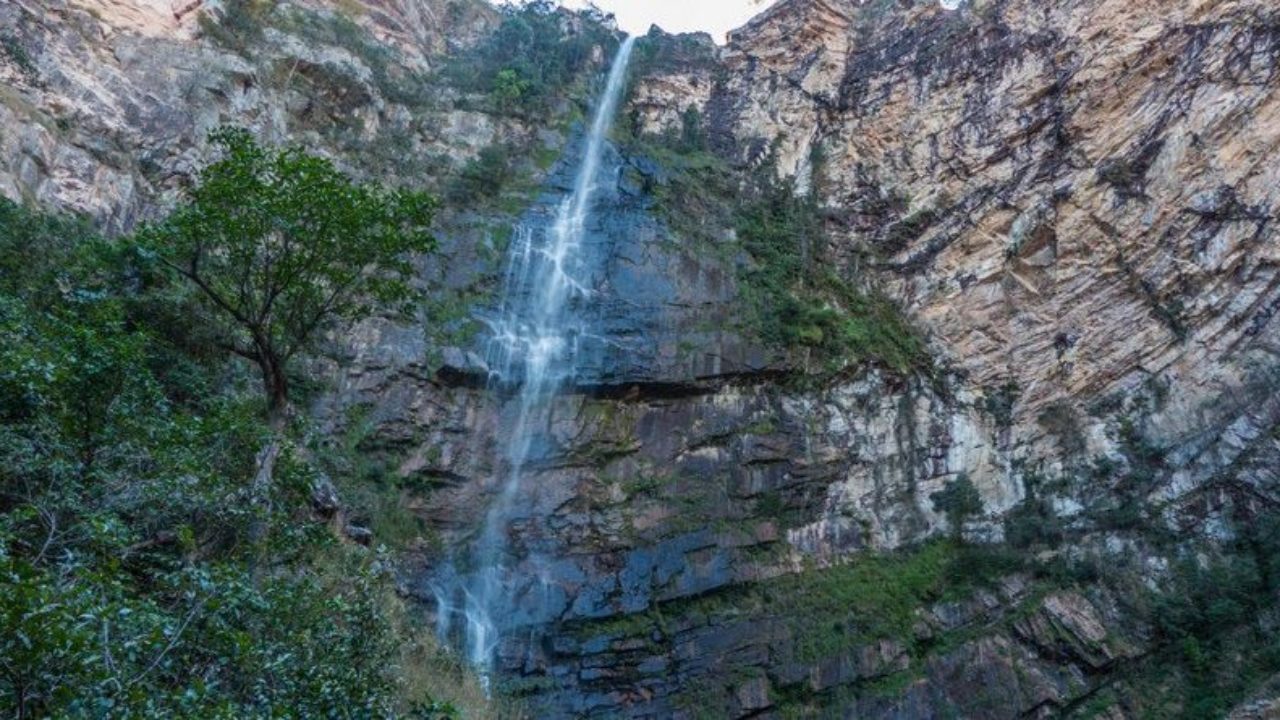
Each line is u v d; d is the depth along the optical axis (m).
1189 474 18.89
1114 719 15.94
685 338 21.61
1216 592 16.89
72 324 9.04
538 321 21.98
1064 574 17.98
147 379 8.95
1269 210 20.09
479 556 18.03
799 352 21.62
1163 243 21.14
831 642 17.16
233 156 10.16
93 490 7.44
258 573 8.31
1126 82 22.91
